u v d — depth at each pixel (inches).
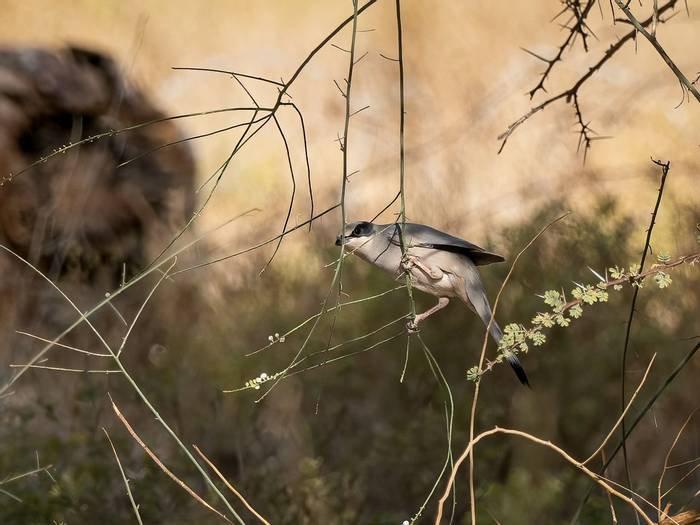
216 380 422.9
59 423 391.2
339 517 352.8
